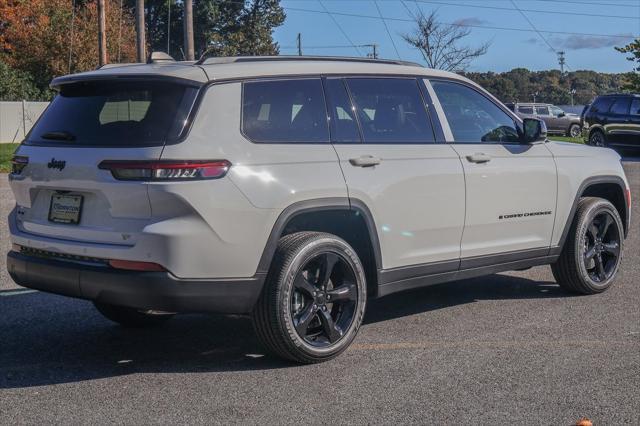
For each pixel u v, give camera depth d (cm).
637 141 2452
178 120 471
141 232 459
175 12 6475
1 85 4109
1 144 3375
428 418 423
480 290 738
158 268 459
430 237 581
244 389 468
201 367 512
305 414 429
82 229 486
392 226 554
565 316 638
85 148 487
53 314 650
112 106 498
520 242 651
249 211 476
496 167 622
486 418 423
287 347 498
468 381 481
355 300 530
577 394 460
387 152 555
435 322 621
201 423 416
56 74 4591
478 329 600
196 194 459
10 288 737
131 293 462
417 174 565
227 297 476
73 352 547
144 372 502
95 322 628
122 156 467
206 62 514
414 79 598
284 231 528
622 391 465
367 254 550
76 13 4784
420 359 525
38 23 4597
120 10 5203
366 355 534
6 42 4725
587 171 705
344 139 538
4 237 1006
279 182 491
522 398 453
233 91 495
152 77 486
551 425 414
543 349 546
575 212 699
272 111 509
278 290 489
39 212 520
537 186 656
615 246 730
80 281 482
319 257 512
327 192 512
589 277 706
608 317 635
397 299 703
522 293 725
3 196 1482
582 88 7538
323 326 516
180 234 455
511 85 7044
